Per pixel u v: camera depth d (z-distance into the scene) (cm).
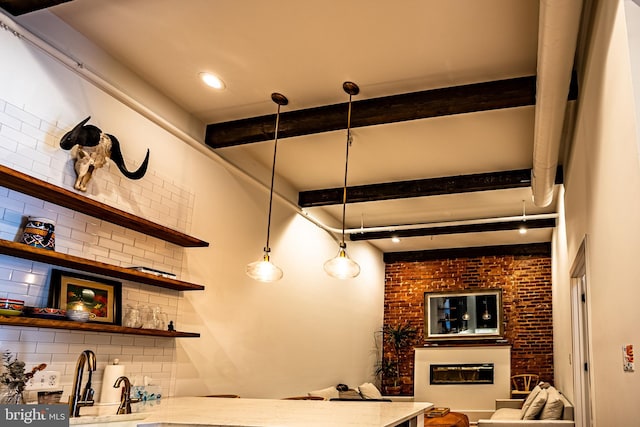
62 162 387
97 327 378
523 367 986
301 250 765
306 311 768
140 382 432
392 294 1099
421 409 359
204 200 550
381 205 810
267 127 531
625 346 266
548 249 1012
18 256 348
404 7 365
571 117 497
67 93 396
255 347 626
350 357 912
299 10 373
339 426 257
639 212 224
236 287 597
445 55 420
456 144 586
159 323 450
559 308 805
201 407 355
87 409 343
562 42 312
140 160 463
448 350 1009
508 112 509
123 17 392
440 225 825
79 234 399
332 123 504
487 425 586
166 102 504
